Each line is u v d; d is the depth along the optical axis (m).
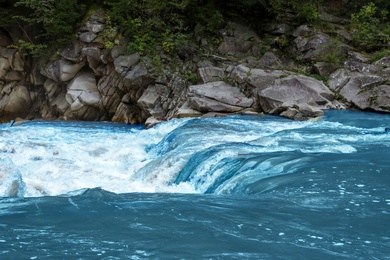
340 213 6.80
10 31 25.12
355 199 7.45
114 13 22.20
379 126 14.84
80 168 12.30
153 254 5.37
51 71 23.20
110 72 22.27
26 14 24.94
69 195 8.09
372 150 10.80
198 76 21.03
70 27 22.42
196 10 23.19
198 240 5.78
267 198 7.64
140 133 17.16
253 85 19.38
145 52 21.77
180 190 10.12
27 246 5.61
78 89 22.78
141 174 11.53
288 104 17.70
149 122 19.56
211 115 18.44
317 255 5.34
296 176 8.73
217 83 20.00
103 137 16.53
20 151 13.88
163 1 22.66
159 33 22.56
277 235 5.95
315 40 21.53
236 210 7.00
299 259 5.23
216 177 9.80
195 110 18.89
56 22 22.25
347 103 18.78
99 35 22.20
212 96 18.88
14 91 25.56
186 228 6.21
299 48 21.86
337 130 13.86
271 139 12.16
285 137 12.55
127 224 6.38
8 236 5.95
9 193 9.77
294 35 22.41
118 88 22.19
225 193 8.89
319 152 10.65
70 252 5.43
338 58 20.67
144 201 7.57
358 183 8.27
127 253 5.39
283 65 21.75
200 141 12.87
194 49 22.17
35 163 12.55
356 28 22.80
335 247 5.58
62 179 11.23
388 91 18.19
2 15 24.78
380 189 7.94
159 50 22.00
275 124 15.73
